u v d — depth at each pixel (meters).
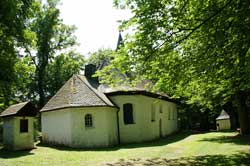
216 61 12.32
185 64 12.90
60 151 24.58
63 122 29.86
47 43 49.84
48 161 18.33
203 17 11.09
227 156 17.84
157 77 13.59
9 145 24.20
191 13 11.28
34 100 53.31
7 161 18.17
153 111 37.38
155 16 11.68
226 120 51.22
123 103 33.44
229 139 27.80
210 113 52.06
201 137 33.00
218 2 10.69
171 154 20.55
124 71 12.95
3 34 14.19
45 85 53.41
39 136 34.72
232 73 13.67
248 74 13.67
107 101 31.45
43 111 31.89
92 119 30.05
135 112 33.94
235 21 10.29
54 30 50.16
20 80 17.11
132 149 25.45
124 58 12.65
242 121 30.64
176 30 11.71
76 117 29.36
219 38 10.80
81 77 34.00
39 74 51.22
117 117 33.03
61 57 51.84
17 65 16.42
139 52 12.32
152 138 35.78
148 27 11.67
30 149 24.67
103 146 29.73
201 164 15.59
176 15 11.29
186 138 34.12
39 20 48.25
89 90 31.33
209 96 26.25
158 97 37.81
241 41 10.66
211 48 11.77
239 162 15.43
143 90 34.47
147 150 23.77
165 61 12.84
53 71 53.09
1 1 13.05
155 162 17.19
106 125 30.27
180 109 55.06
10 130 24.19
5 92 16.92
